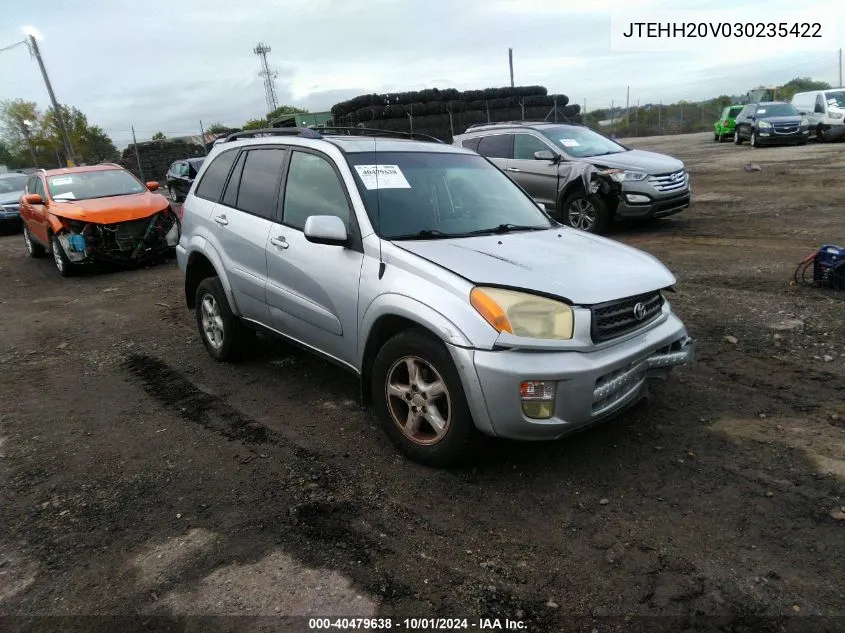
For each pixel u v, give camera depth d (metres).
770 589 2.46
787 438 3.59
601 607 2.42
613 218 9.88
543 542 2.80
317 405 4.36
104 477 3.52
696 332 5.40
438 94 25.36
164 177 33.28
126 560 2.79
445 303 3.08
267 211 4.46
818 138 23.81
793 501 3.01
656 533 2.83
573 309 3.02
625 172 9.53
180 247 5.45
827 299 6.00
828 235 8.77
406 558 2.73
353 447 3.73
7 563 2.81
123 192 10.62
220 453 3.74
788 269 7.17
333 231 3.53
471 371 2.96
